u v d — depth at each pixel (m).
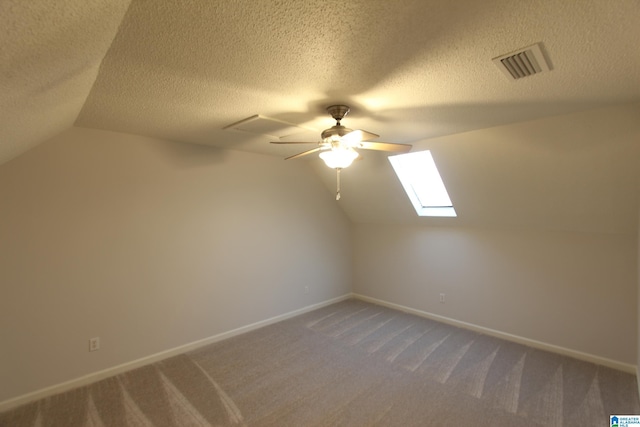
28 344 2.44
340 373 2.86
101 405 2.40
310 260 4.61
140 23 1.18
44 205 2.50
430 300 4.32
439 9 1.13
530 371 2.88
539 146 2.68
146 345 3.03
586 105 2.16
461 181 3.42
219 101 2.07
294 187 4.36
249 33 1.27
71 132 2.62
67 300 2.61
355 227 5.26
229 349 3.35
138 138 2.97
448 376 2.80
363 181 4.29
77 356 2.66
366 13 1.15
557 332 3.28
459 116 2.42
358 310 4.64
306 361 3.08
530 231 3.46
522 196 3.16
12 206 2.37
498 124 2.67
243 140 3.21
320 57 1.48
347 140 2.18
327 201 4.87
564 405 2.37
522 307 3.52
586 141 2.46
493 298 3.74
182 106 2.16
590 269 3.09
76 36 1.03
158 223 3.11
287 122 2.55
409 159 3.78
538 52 1.44
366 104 2.14
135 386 2.65
